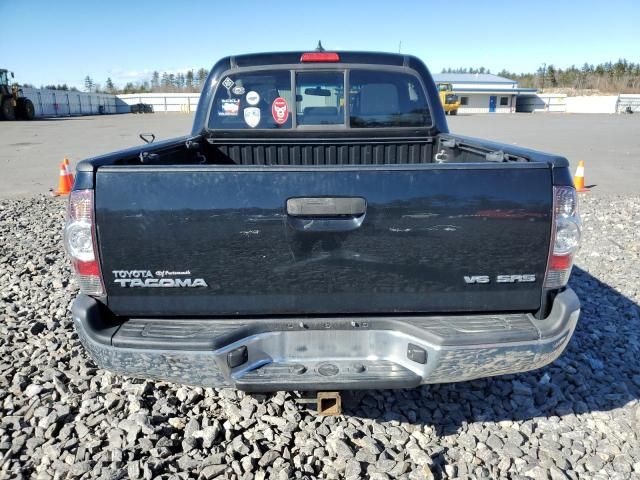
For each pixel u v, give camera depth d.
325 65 3.88
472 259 2.18
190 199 2.10
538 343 2.17
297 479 2.41
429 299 2.23
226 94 3.94
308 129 3.99
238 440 2.62
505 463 2.50
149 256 2.14
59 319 4.10
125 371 2.21
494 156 2.91
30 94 50.94
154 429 2.68
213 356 2.14
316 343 2.29
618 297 4.64
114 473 2.41
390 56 3.94
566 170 2.18
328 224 2.12
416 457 2.51
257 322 2.25
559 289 2.29
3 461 2.51
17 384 3.16
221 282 2.17
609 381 3.28
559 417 2.92
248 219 2.11
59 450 2.57
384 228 2.13
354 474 2.39
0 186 10.50
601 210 8.22
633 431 2.79
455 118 46.47
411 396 3.06
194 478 2.42
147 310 2.23
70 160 14.23
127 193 2.10
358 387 2.19
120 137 22.08
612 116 52.62
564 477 2.43
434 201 2.12
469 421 2.86
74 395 3.04
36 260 5.70
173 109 76.31
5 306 4.38
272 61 3.88
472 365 2.19
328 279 2.18
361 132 4.01
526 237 2.17
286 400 2.96
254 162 4.09
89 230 2.12
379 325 2.27
